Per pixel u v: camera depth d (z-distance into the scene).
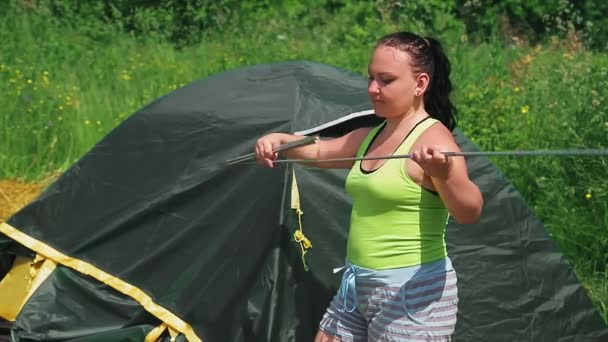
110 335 5.75
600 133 8.51
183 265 5.84
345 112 5.96
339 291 4.71
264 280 5.67
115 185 6.14
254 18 15.30
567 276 6.07
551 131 9.24
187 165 6.01
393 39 4.48
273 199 5.76
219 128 6.04
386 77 4.43
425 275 4.40
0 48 12.58
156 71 12.27
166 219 5.96
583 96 9.30
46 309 5.95
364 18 15.23
